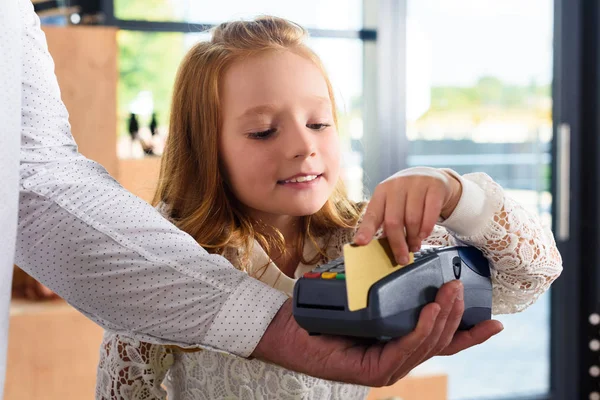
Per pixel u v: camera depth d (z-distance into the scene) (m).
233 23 0.76
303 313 0.47
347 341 0.50
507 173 2.85
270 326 0.51
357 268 0.46
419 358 0.50
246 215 0.75
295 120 0.67
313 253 0.79
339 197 0.83
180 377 0.77
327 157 0.68
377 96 2.69
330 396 0.75
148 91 2.42
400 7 2.70
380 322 0.45
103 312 0.53
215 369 0.74
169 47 2.44
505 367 2.88
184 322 0.52
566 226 2.84
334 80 0.82
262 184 0.68
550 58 2.85
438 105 2.78
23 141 0.55
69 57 1.93
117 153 1.98
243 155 0.68
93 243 0.52
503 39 2.82
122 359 0.72
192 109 0.74
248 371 0.73
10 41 0.51
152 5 2.42
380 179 2.73
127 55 2.40
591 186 2.82
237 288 0.52
